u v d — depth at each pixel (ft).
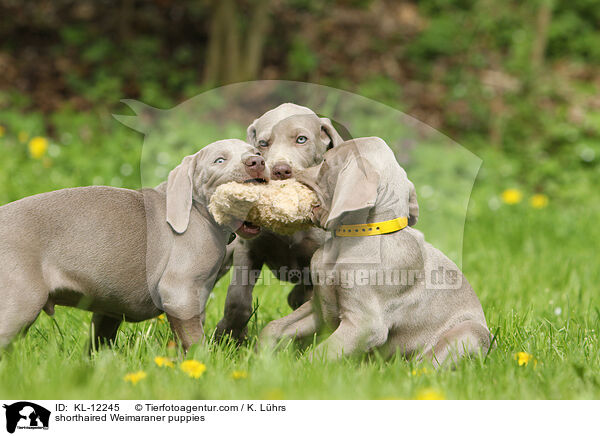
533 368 17.44
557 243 37.86
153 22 64.95
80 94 57.16
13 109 54.19
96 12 65.41
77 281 17.95
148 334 20.27
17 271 16.96
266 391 15.31
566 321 22.36
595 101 62.18
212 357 17.65
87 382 15.72
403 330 18.76
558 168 53.21
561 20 68.95
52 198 18.07
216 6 58.80
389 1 71.82
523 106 59.00
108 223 18.25
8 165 40.04
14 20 63.77
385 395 15.60
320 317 19.13
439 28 66.64
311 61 61.87
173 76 59.77
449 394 15.87
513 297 26.48
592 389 16.57
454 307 19.24
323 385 15.79
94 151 45.39
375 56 64.95
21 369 16.05
